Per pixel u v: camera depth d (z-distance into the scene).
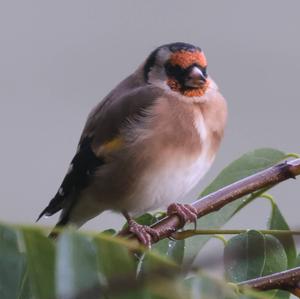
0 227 2.58
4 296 2.58
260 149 3.20
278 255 3.15
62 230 2.41
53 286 2.40
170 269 2.40
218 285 2.50
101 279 2.36
